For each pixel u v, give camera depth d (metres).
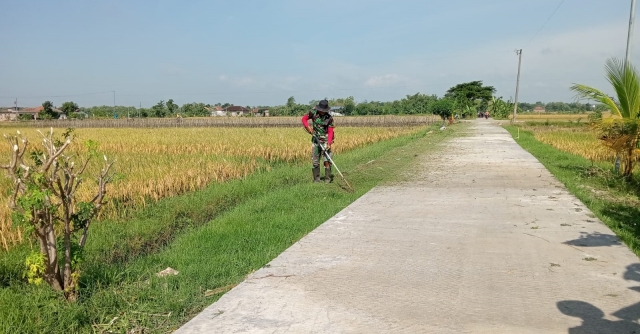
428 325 3.14
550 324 3.14
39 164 3.82
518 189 8.44
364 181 9.86
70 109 95.38
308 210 7.07
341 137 23.52
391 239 5.23
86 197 7.85
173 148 19.38
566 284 3.84
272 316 3.32
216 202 8.74
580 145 19.39
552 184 8.95
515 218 6.17
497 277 4.01
